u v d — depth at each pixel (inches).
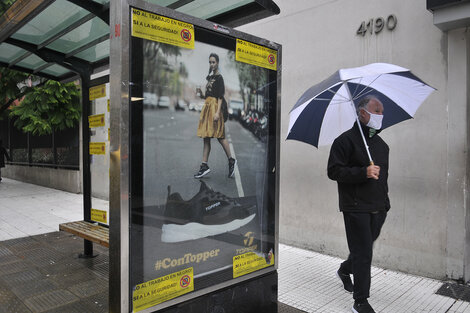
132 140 77.5
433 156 145.6
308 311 122.7
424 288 139.6
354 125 122.3
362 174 112.7
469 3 123.0
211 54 92.3
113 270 77.7
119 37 74.3
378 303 128.3
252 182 103.7
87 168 175.8
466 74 136.2
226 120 97.0
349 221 119.9
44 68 190.5
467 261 143.0
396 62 154.4
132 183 77.7
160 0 121.0
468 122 138.7
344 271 138.3
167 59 83.2
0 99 337.4
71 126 365.4
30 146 482.9
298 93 189.0
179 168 86.5
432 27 144.4
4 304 125.2
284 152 196.4
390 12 155.8
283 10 194.1
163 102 82.9
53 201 337.1
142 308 80.0
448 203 142.1
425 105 147.0
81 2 127.9
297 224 192.1
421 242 150.3
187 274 88.6
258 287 105.1
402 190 154.3
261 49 104.7
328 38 176.4
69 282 144.9
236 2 117.6
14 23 136.2
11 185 461.1
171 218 85.2
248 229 102.4
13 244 197.3
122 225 75.6
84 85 173.9
